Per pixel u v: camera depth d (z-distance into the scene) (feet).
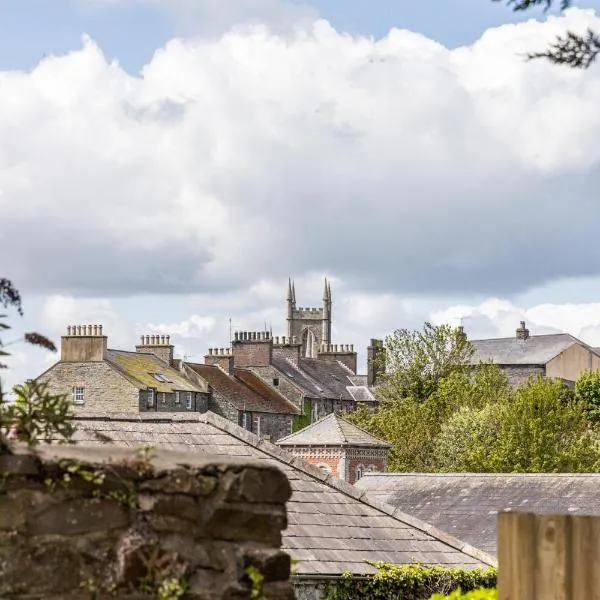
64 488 28.68
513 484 207.21
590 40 67.05
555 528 34.09
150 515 29.27
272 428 554.46
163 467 29.58
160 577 29.04
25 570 28.17
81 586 28.55
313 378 621.31
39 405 32.58
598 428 452.76
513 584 34.40
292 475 96.37
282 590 30.48
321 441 366.22
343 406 615.98
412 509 209.46
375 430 446.19
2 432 31.50
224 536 30.22
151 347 508.53
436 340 515.09
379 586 86.89
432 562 92.48
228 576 30.04
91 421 89.61
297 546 86.94
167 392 475.31
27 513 28.32
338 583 85.10
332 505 95.25
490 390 480.64
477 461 379.96
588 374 486.79
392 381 516.73
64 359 458.09
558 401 393.70
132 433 88.99
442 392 469.98
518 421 380.99
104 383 456.86
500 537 34.68
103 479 28.89
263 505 30.71
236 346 588.50
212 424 94.63
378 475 222.28
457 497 209.05
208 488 29.99
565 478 204.33
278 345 627.05
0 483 28.19
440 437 418.10
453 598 37.32
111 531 29.01
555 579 33.94
